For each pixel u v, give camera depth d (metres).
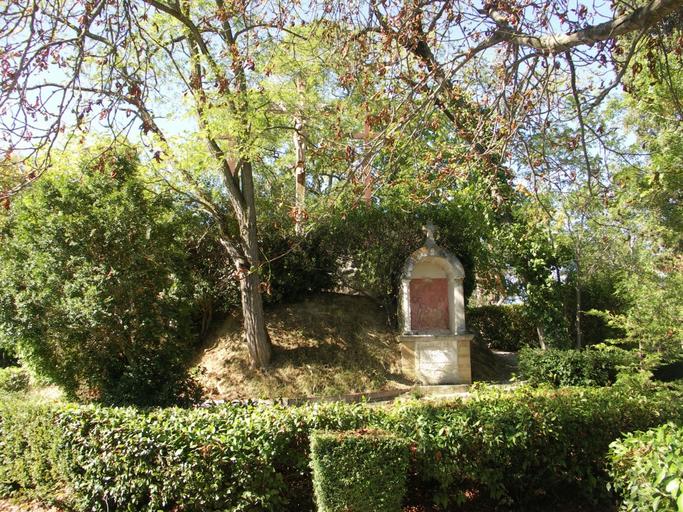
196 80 11.09
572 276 16.58
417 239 16.70
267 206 17.84
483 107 7.21
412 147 7.31
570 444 6.14
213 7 12.18
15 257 8.95
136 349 9.15
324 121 11.20
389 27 6.41
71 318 8.47
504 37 5.73
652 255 10.78
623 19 4.73
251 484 5.59
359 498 5.06
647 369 9.32
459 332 14.99
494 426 5.91
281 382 14.55
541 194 8.18
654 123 10.40
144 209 9.38
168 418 6.54
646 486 4.06
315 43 10.99
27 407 7.30
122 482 6.03
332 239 17.30
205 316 17.53
